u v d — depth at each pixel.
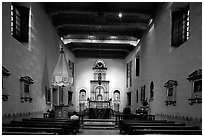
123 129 11.85
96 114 22.17
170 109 12.39
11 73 9.69
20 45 10.81
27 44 12.23
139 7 16.30
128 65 27.03
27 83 11.66
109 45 25.53
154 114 15.66
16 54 10.29
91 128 16.19
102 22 18.77
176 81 11.51
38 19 14.04
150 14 16.42
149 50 17.67
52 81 16.33
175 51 11.78
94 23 18.75
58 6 16.02
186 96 10.23
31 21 12.59
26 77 11.32
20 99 10.80
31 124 9.03
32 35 12.80
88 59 29.48
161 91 14.12
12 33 11.54
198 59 9.13
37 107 13.70
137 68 22.50
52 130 7.54
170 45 12.65
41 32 14.74
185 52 10.46
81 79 29.14
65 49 23.66
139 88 21.02
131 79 25.09
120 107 28.91
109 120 20.02
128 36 21.83
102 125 17.14
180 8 12.27
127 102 26.56
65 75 16.34
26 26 12.34
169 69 12.67
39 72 14.17
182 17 12.43
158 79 14.88
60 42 21.30
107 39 23.55
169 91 12.48
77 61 29.47
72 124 10.79
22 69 11.09
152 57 16.64
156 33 15.68
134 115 16.56
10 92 9.55
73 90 27.42
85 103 28.62
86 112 24.06
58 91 18.80
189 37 10.09
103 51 28.94
